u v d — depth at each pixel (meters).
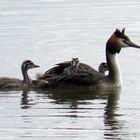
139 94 22.09
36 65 23.81
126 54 26.92
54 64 25.23
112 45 23.81
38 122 18.95
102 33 29.88
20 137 17.62
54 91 23.02
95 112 19.97
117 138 17.44
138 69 24.77
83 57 26.23
